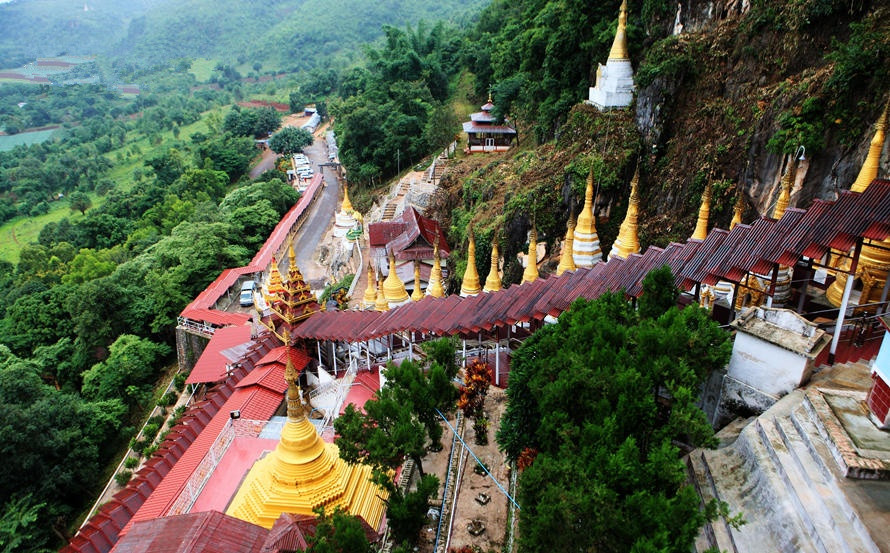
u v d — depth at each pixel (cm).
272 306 4572
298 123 18188
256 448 3294
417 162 10644
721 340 2156
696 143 4988
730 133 4734
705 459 1995
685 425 1788
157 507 3008
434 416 2481
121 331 6612
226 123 16288
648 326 2147
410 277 6669
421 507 2142
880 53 3688
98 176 16125
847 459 1606
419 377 2511
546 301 2977
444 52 13100
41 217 14188
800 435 1808
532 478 1689
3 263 9838
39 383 5100
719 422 2350
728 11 5116
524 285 3234
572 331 2238
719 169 4747
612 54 5772
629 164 5384
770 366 2173
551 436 1902
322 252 8975
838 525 1509
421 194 8569
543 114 7056
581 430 1831
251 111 16762
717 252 2625
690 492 1513
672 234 4938
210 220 9300
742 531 1708
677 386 1948
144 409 5775
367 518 2608
